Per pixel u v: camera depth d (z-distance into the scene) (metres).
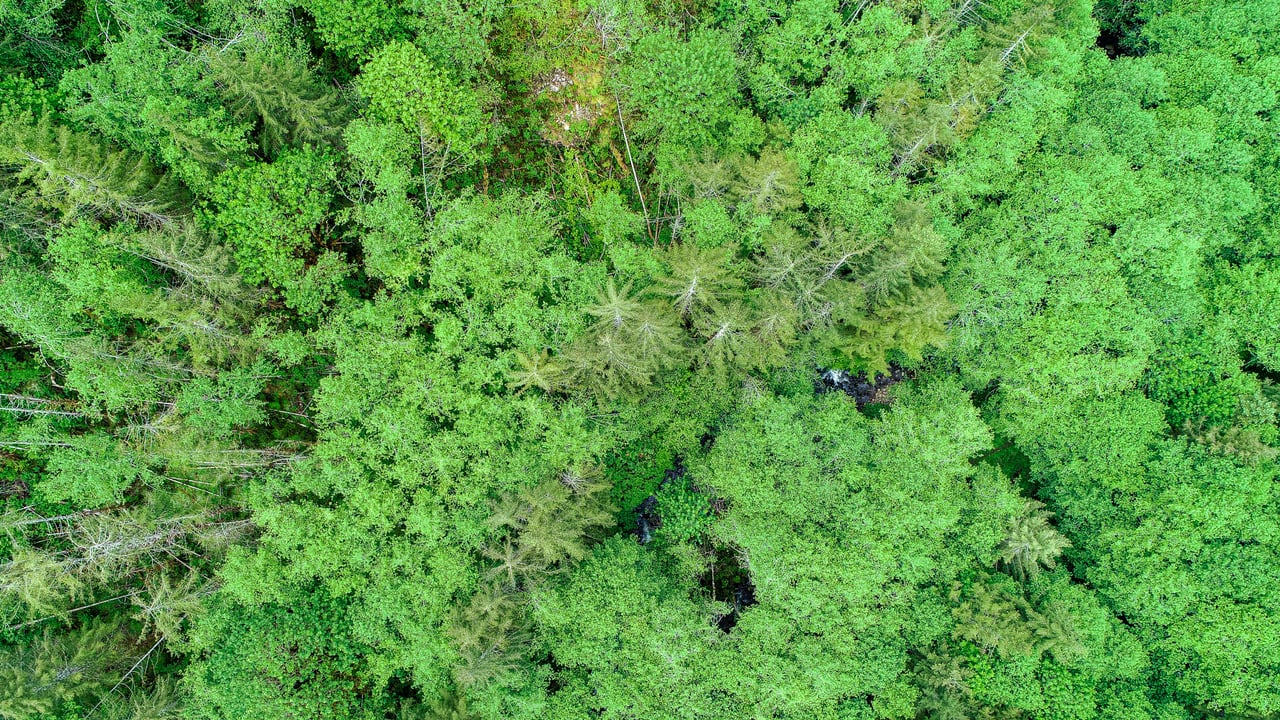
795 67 31.34
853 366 32.12
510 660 25.78
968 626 27.88
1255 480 28.69
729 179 27.81
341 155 28.05
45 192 22.59
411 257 28.06
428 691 28.12
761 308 27.09
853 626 28.56
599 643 27.50
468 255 27.78
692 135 30.41
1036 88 29.89
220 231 26.62
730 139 30.34
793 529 29.59
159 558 29.36
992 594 28.09
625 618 27.94
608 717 27.02
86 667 26.61
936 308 25.81
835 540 29.19
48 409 28.47
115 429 29.17
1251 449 28.83
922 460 29.50
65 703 26.53
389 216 27.06
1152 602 29.53
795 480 29.81
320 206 27.11
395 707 29.97
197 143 24.08
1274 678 28.08
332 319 28.19
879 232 28.80
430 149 29.11
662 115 29.91
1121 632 30.03
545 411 28.34
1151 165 31.91
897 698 27.89
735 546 31.98
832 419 29.97
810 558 28.22
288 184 26.23
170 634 27.17
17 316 24.42
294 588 28.17
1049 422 32.03
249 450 28.67
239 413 27.45
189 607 26.84
